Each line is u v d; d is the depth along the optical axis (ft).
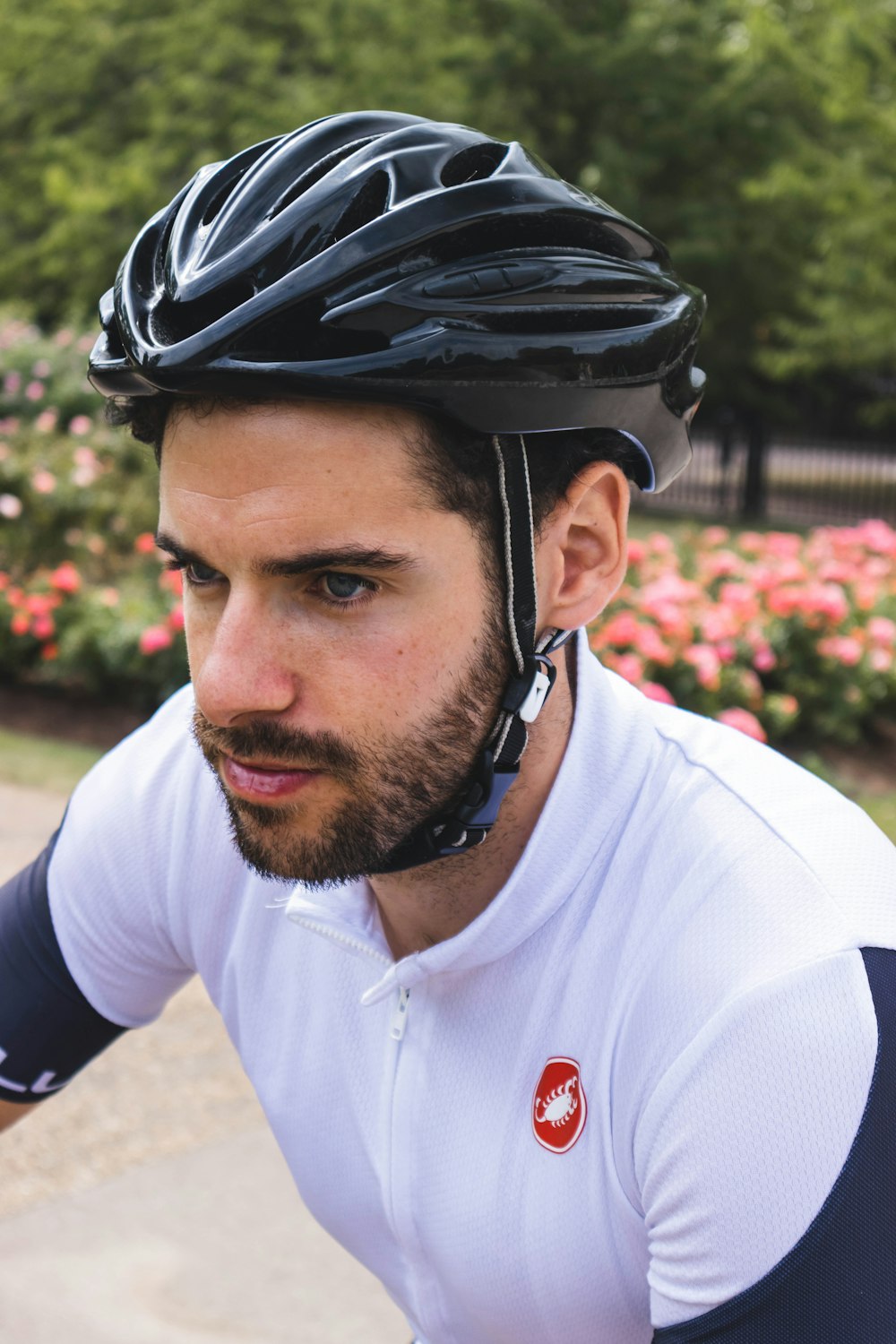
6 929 4.10
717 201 46.21
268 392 2.63
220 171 3.13
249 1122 10.74
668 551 21.31
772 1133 2.74
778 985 2.81
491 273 2.79
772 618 19.97
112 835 3.88
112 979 4.06
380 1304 8.69
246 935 3.70
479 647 2.89
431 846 2.99
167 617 19.94
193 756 3.84
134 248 3.10
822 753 19.89
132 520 23.73
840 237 37.52
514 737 2.97
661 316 3.06
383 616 2.79
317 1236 9.32
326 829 2.89
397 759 2.86
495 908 3.13
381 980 3.31
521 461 2.88
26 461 23.68
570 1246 3.15
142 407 2.98
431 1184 3.30
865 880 3.02
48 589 21.79
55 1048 4.15
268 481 2.69
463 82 44.21
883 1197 2.71
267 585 2.77
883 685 20.49
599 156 44.21
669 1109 2.89
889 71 33.99
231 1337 8.32
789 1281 2.72
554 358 2.80
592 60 44.65
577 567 3.14
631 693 3.45
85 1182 9.86
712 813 3.16
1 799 16.92
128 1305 8.56
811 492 56.29
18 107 51.70
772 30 34.12
